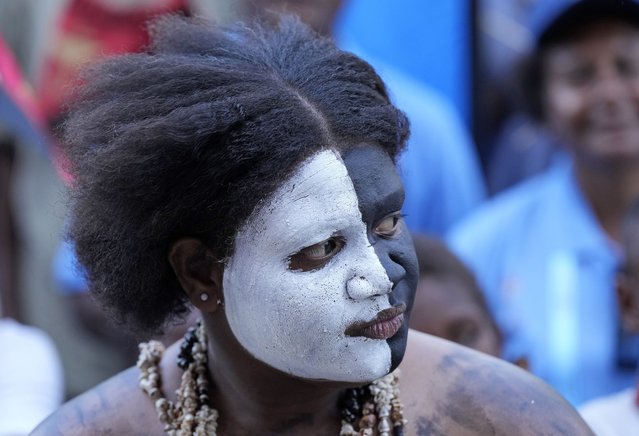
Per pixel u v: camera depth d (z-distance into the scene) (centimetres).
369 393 416
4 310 833
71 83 439
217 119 365
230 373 410
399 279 381
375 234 382
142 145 374
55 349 830
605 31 785
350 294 375
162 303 416
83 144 402
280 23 437
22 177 863
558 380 760
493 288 802
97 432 426
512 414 410
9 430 629
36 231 862
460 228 844
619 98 786
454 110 934
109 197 388
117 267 403
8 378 654
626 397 632
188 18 453
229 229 377
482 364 427
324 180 370
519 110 920
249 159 366
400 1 912
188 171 371
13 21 875
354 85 388
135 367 452
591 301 773
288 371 387
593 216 801
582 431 414
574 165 810
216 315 401
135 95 391
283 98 371
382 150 386
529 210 817
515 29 938
